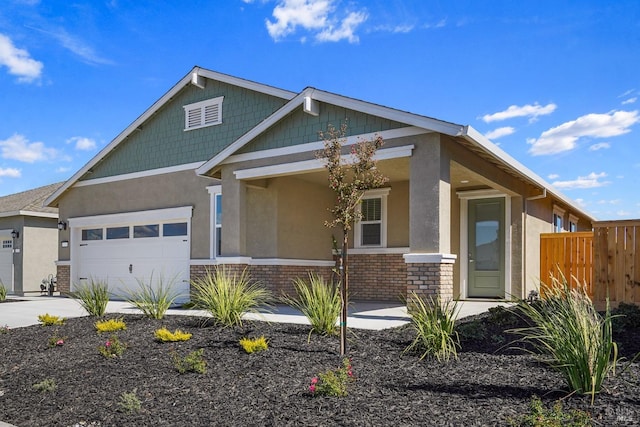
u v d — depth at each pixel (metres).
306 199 14.57
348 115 10.91
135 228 16.69
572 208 18.75
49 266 21.91
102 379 6.16
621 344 6.39
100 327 8.77
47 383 5.94
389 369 5.93
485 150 10.37
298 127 11.63
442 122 9.52
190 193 15.58
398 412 4.58
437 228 9.64
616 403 4.47
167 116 16.47
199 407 5.07
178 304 14.27
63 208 18.52
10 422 5.02
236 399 5.22
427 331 6.64
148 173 16.56
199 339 7.80
